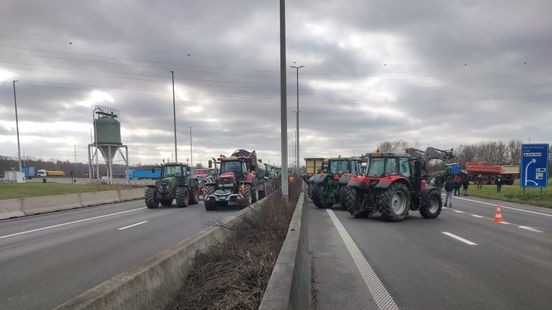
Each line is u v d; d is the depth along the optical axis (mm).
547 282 6645
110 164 55000
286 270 4391
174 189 22766
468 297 5918
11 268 7887
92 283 6777
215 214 18141
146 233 12383
